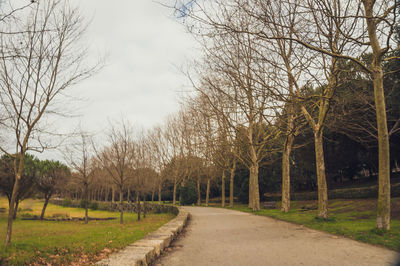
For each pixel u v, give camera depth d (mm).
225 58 13875
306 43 10180
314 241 8414
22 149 9203
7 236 8625
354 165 35250
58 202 64312
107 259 5426
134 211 39094
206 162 40094
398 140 24172
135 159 25438
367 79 16297
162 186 51125
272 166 41219
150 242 7391
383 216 9266
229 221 15594
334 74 11336
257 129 24391
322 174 13719
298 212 18828
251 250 7309
